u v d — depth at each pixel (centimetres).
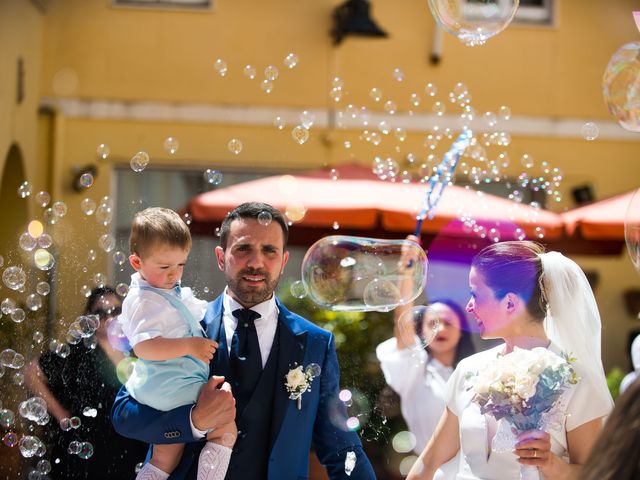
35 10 824
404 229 569
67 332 328
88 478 330
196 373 271
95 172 846
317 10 874
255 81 867
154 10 862
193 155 859
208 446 262
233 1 868
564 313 272
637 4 900
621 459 173
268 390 275
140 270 280
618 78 358
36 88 833
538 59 891
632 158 894
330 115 870
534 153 887
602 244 625
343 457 283
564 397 259
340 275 338
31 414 304
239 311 281
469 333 398
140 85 859
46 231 423
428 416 385
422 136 873
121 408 273
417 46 880
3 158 727
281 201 572
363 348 503
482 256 281
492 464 265
